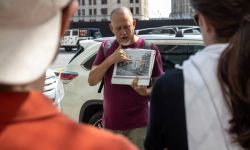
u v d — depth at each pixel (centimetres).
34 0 103
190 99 195
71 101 678
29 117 105
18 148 103
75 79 682
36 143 104
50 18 107
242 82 186
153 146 213
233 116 188
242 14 192
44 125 106
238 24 193
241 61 186
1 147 102
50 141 105
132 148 110
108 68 427
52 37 109
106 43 448
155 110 207
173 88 200
